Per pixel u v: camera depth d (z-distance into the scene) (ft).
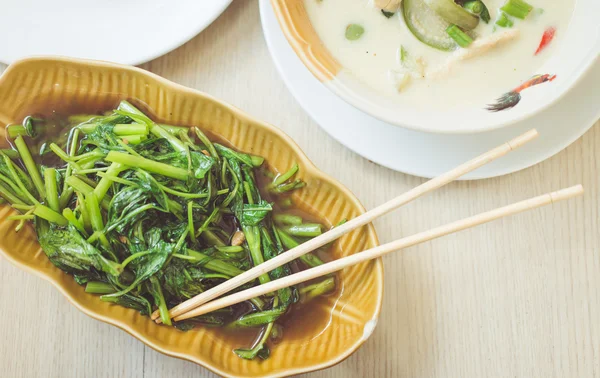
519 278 2.05
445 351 2.04
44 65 1.97
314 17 1.97
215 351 1.93
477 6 1.93
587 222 2.06
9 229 1.95
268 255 1.96
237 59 2.10
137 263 1.91
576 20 1.92
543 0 1.94
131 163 1.90
